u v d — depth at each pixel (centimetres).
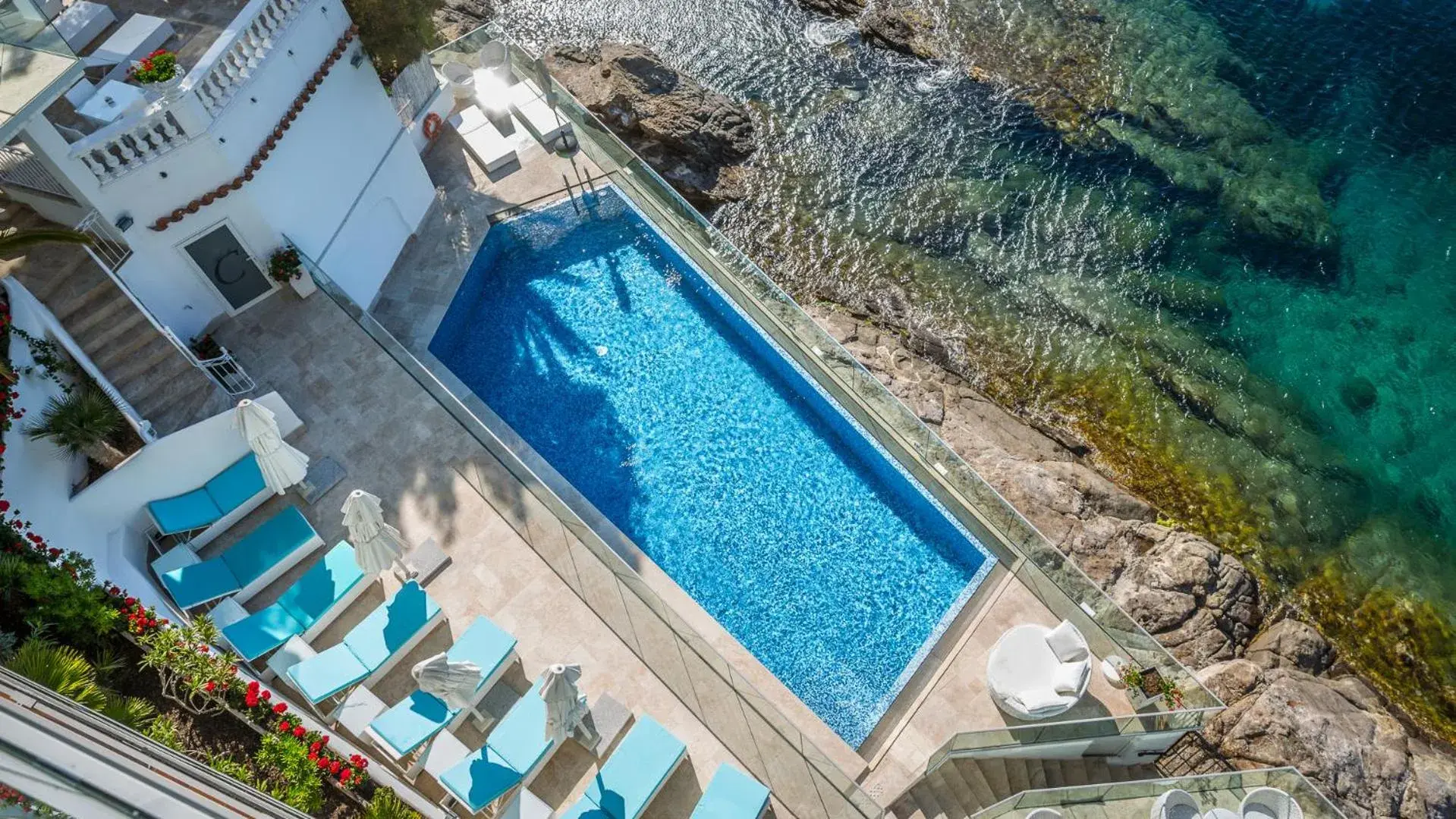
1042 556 2047
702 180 3309
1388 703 2409
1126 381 2947
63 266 1944
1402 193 3372
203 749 1480
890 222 3256
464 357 2470
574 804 1664
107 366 1970
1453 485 2795
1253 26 3812
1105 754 2120
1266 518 2725
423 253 2577
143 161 1911
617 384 2434
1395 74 3647
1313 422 2909
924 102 3569
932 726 1969
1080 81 3628
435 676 1572
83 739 1052
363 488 2062
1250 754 2197
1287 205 3328
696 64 3675
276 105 2095
